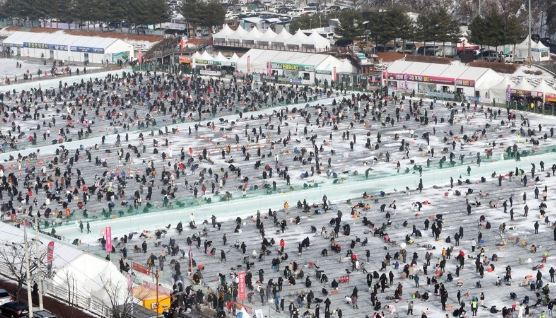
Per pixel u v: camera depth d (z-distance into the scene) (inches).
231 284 5625.0
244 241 6594.5
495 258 6156.5
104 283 4958.2
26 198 7391.7
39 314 4256.9
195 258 6245.1
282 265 6131.9
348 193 7721.5
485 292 5664.4
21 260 4790.8
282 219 7062.0
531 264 6107.3
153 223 6978.4
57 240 5654.5
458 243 6446.9
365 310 5433.1
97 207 7327.8
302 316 5315.0
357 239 6505.9
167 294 5157.5
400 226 6865.2
